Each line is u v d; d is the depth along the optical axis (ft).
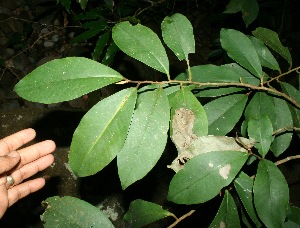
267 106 1.69
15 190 2.13
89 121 1.19
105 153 1.17
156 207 1.58
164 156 3.38
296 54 4.47
